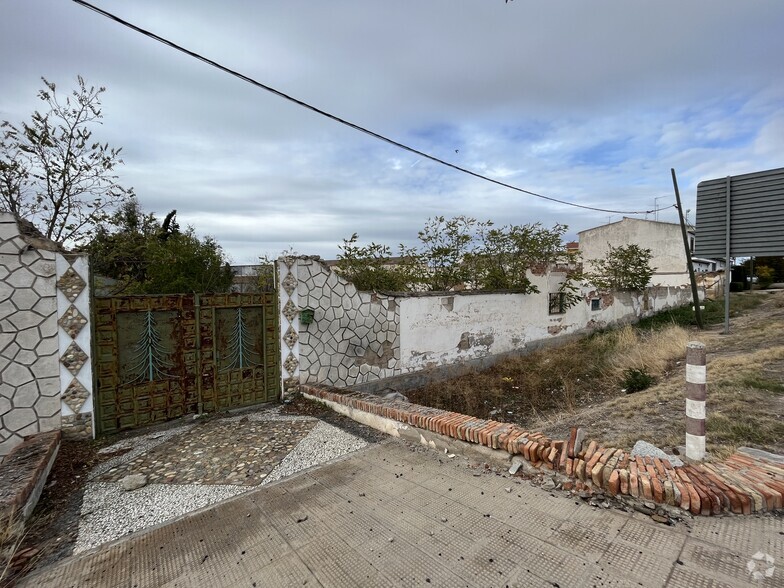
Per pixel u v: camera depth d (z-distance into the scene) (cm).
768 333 984
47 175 816
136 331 536
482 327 1009
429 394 805
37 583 253
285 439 493
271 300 660
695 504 274
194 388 585
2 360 438
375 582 238
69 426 477
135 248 992
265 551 276
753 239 883
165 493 368
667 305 1953
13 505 292
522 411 716
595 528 274
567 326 1296
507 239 1125
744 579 215
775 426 407
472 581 233
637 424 475
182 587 244
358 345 759
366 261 890
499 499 324
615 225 2920
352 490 357
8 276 442
